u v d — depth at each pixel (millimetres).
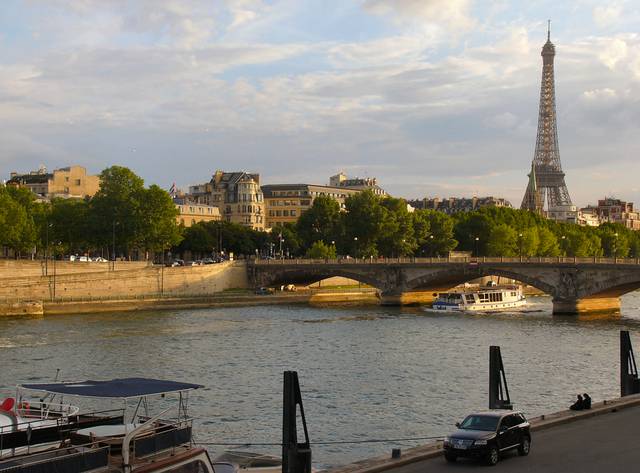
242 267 184500
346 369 77000
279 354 86938
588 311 143125
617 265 134875
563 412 45562
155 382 35000
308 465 33562
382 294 167000
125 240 170625
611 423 43438
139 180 173000
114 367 77312
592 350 90500
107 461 29125
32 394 62344
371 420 55875
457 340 100375
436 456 36969
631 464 35125
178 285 163125
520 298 160750
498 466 35062
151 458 30531
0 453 30828
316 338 101812
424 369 77000
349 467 34625
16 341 95250
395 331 110688
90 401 58469
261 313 140000
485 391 65938
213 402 61438
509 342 98250
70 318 125125
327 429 53344
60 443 32094
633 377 52156
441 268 159375
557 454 36906
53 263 147375
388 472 34281
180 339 99062
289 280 190125
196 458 31812
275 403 61156
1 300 129375
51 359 81625
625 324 121188
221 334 105062
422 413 57969
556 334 107000
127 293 151875
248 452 43469
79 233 172000
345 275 173375
